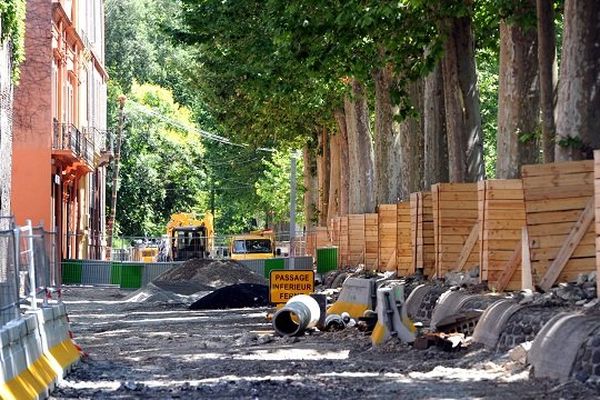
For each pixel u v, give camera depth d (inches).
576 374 1219.2
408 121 2896.2
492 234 1932.8
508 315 1523.1
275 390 1258.0
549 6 1910.7
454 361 1515.7
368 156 3853.3
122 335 2180.1
